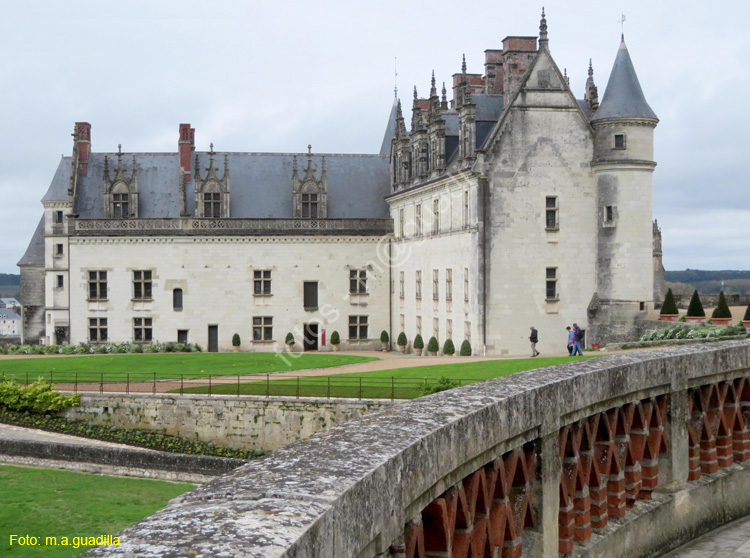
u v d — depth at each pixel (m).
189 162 77.00
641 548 14.55
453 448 9.04
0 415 44.81
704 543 16.00
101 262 73.31
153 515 5.96
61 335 82.00
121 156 75.44
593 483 13.54
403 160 72.12
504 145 56.00
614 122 55.84
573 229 56.81
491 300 55.91
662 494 15.64
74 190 75.31
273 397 41.41
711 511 16.97
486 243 55.84
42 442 36.59
